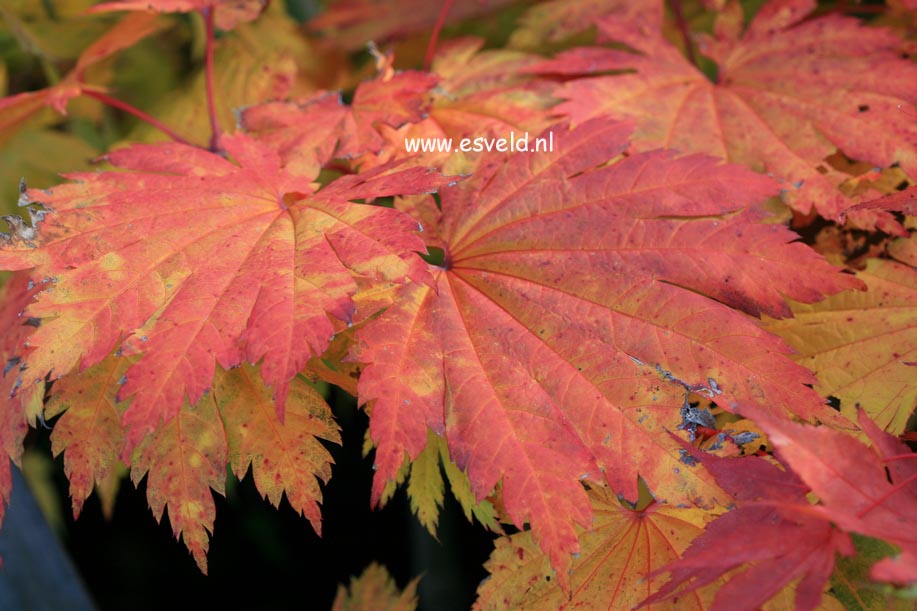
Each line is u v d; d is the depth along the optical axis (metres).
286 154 0.53
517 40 0.59
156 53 0.73
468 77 0.57
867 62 0.54
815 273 0.49
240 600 1.10
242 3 0.57
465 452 0.48
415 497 0.52
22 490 0.65
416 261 0.48
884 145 0.52
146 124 0.62
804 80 0.54
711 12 0.62
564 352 0.49
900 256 0.51
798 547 0.45
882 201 0.49
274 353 0.47
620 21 0.58
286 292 0.48
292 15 0.76
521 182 0.52
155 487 0.49
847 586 0.48
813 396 0.48
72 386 0.50
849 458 0.45
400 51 0.65
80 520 1.10
